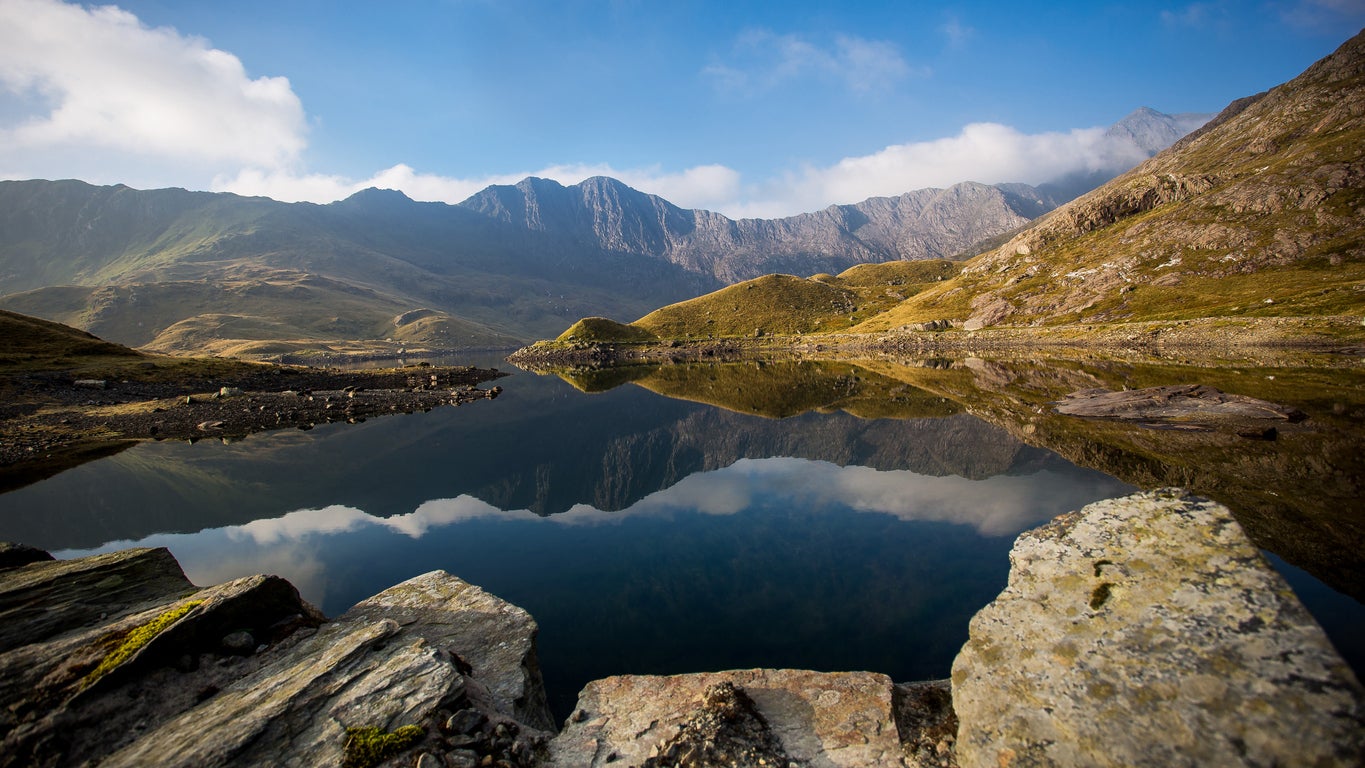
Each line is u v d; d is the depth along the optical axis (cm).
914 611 1530
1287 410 3272
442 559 2131
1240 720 558
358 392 8012
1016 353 11100
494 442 5066
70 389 6122
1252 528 1691
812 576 1823
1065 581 860
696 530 2414
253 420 5581
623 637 1480
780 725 889
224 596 998
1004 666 776
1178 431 3278
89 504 2908
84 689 769
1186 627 684
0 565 1205
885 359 13012
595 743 866
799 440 4697
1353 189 11675
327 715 781
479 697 929
